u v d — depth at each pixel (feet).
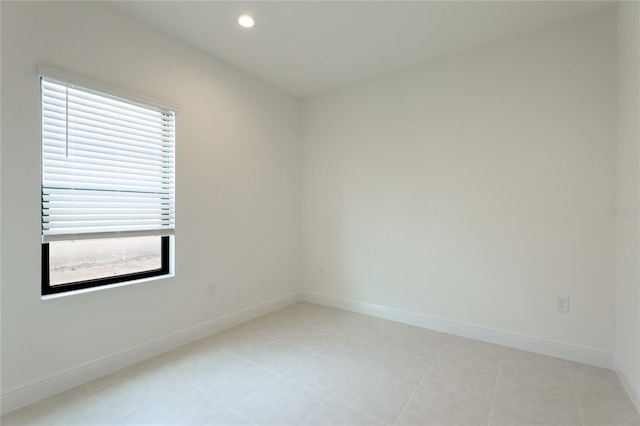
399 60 9.82
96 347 6.92
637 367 5.92
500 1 7.00
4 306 5.73
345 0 6.99
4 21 5.69
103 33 7.00
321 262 12.57
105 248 7.39
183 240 8.68
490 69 8.86
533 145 8.26
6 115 5.73
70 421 5.48
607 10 7.30
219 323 9.68
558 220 7.95
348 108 11.76
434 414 5.75
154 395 6.27
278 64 10.06
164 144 8.33
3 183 5.72
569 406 5.96
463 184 9.34
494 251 8.85
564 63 7.84
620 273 7.00
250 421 5.52
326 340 9.02
